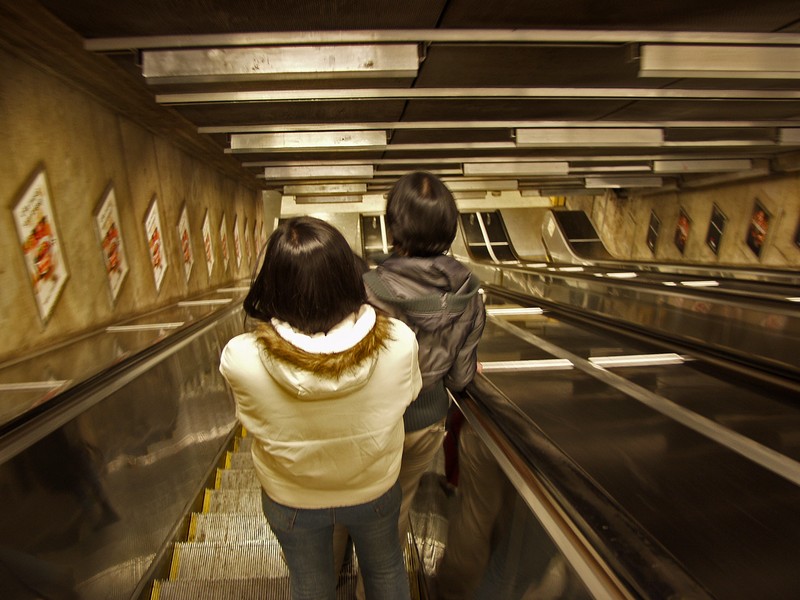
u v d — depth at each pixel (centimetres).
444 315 122
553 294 595
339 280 87
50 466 157
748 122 482
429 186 123
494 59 300
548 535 100
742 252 796
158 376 255
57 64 280
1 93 250
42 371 200
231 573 212
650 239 1060
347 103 371
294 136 448
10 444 146
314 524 106
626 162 723
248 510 268
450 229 125
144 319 371
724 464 154
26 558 137
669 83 357
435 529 201
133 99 353
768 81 350
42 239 278
